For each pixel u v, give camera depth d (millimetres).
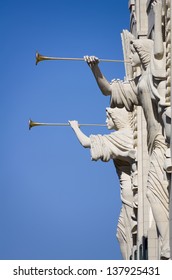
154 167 72312
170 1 69188
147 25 78750
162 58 71312
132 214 82938
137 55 73125
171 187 69125
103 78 75688
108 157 82938
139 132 81188
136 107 81500
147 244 77438
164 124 70062
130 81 76062
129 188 83812
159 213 71625
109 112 84062
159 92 70875
